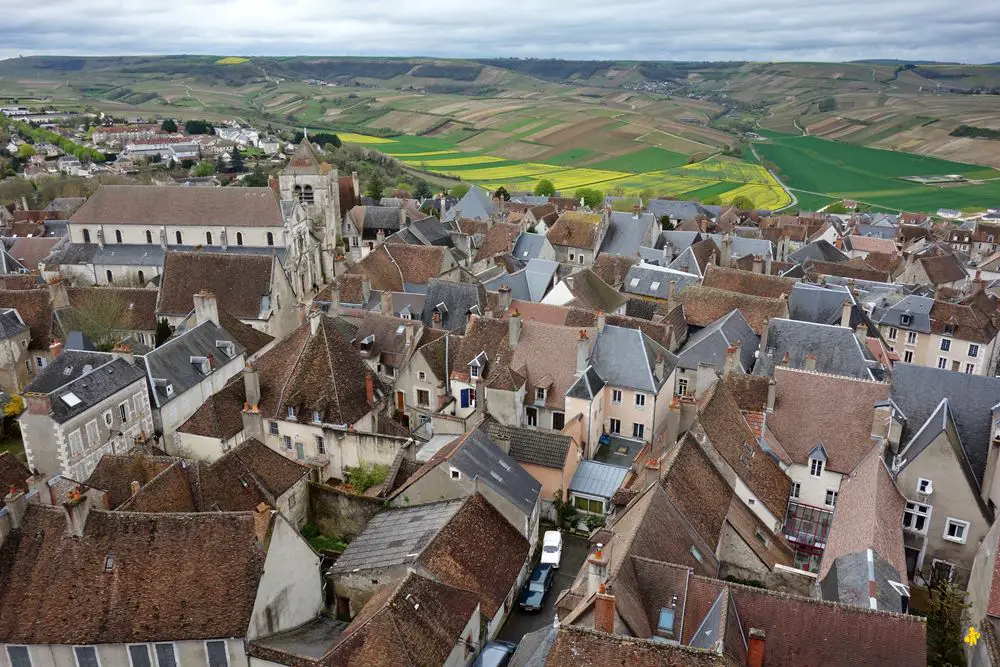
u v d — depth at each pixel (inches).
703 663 1284.4
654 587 1601.9
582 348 2785.4
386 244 4658.0
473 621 1800.0
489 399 2815.0
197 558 1690.5
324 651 1652.3
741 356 3147.1
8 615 1638.8
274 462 2266.2
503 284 3914.9
